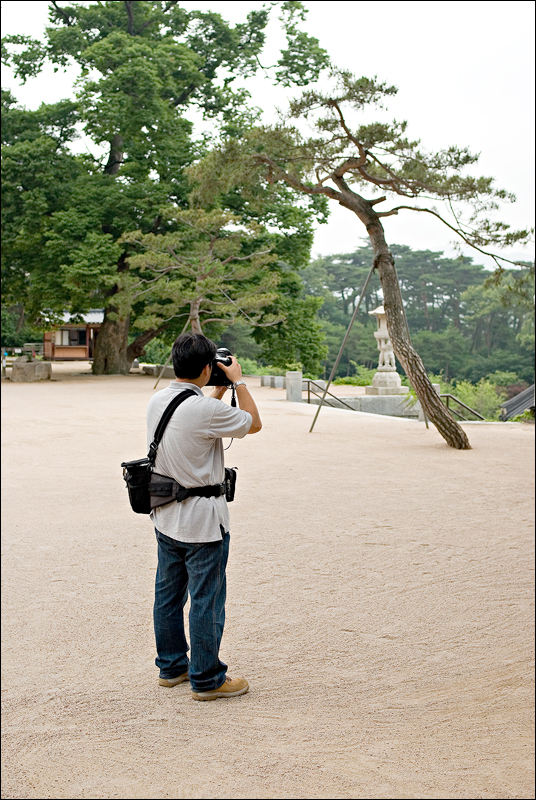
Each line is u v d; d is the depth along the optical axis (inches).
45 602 196.2
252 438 570.6
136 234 1151.0
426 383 514.9
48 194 1344.7
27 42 1454.2
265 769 106.5
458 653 161.2
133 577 219.9
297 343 1504.7
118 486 374.6
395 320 529.0
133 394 997.8
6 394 995.3
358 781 102.8
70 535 273.1
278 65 1362.0
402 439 568.4
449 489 364.8
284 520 296.5
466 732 121.6
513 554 246.7
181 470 129.0
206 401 128.7
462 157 511.8
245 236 1161.4
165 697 136.0
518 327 3722.9
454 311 3848.4
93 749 113.8
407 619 183.8
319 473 410.9
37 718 126.2
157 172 1417.3
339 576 221.1
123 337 1529.3
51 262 1339.8
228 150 567.5
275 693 138.3
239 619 183.0
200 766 107.5
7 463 449.1
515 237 512.4
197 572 131.0
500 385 3083.2
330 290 4333.2
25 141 1326.3
